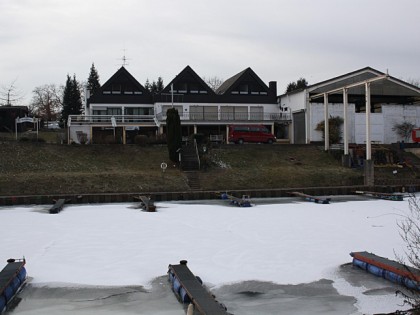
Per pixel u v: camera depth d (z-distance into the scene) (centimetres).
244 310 1022
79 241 1705
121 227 2005
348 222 2120
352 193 3375
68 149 3784
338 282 1211
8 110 5447
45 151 3678
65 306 1047
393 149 4362
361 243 1652
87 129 4462
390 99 5409
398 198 2994
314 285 1190
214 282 1216
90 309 1029
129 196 2981
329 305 1049
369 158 3556
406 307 1022
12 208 2672
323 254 1498
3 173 3291
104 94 5047
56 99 9575
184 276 1146
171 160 3766
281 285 1191
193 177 3462
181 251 1548
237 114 5175
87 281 1223
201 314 959
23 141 3750
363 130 4903
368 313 996
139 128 4712
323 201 2866
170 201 3011
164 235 1822
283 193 3244
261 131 4562
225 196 3095
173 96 5000
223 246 1620
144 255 1492
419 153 4294
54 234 1841
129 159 3766
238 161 3888
